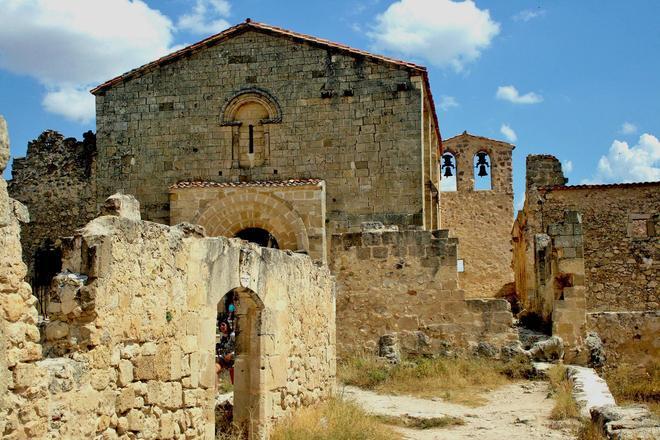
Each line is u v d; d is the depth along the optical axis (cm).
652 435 1102
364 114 3189
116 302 838
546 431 1455
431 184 3531
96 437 793
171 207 3094
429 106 3566
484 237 4866
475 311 2267
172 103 3334
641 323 2205
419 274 2314
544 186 3191
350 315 2330
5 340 658
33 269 3444
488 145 4988
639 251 3083
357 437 1324
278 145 3241
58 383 730
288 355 1362
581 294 2219
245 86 3291
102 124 3375
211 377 1048
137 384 875
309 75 3247
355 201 3158
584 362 2184
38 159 3522
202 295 1037
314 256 3006
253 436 1212
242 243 1173
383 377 2055
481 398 1845
